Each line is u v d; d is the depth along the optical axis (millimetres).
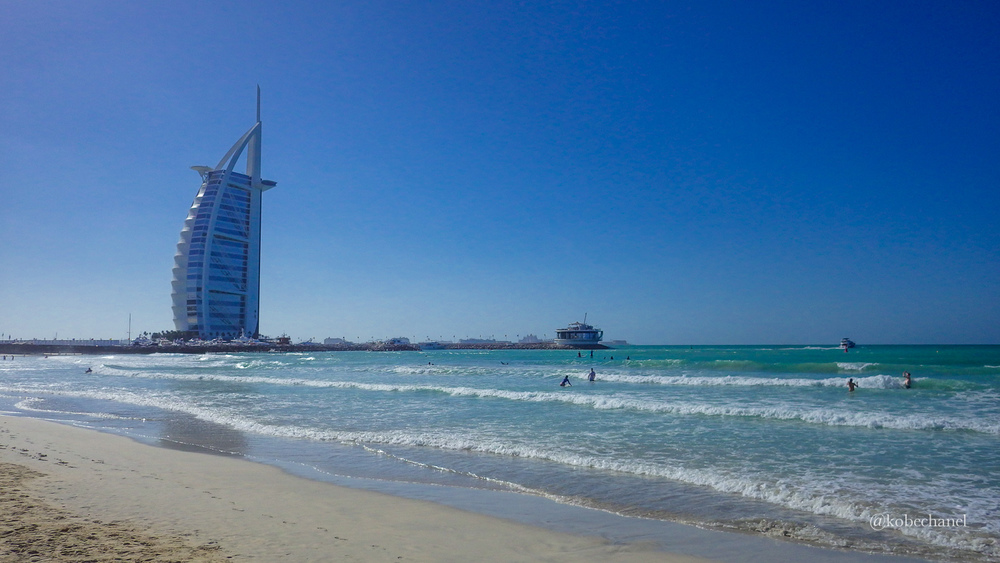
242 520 8531
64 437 16984
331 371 53531
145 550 6762
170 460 13711
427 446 15391
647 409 21797
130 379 45688
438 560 6996
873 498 9852
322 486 11172
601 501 10055
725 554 7453
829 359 56719
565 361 75625
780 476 11430
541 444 15148
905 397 24172
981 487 10484
